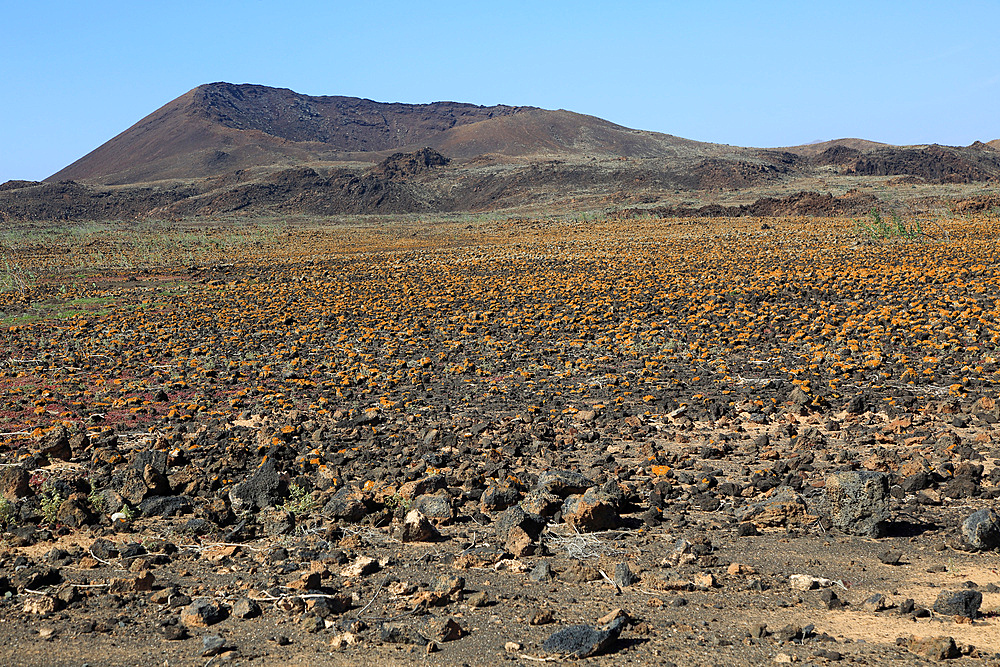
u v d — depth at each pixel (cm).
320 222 8931
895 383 1459
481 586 692
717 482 976
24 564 771
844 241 3953
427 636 588
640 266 3591
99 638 604
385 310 2808
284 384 1736
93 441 1270
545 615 609
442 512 860
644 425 1284
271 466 961
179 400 1622
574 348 2016
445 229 7056
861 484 794
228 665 555
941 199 6644
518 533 780
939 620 584
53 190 14862
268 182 13712
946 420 1216
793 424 1261
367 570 730
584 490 910
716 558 735
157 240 6394
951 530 792
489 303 2811
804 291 2605
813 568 707
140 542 826
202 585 711
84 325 2747
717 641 561
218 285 3791
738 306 2414
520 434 1221
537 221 7088
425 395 1595
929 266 2914
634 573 698
